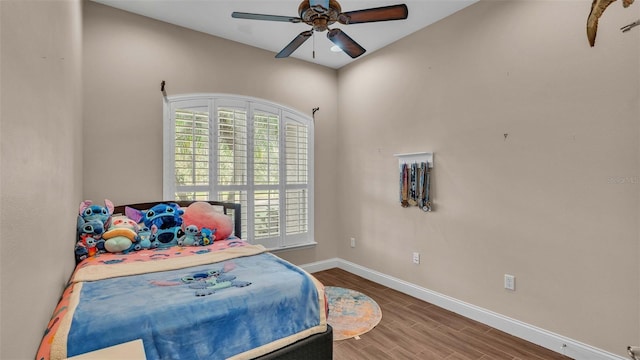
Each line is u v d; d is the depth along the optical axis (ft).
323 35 10.80
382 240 11.84
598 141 6.48
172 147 10.06
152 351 4.03
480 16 8.63
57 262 4.69
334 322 8.63
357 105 13.01
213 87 10.89
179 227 8.73
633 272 6.06
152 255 7.45
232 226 9.71
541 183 7.38
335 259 13.99
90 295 4.84
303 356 5.29
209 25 10.25
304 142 13.05
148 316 4.22
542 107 7.35
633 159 6.05
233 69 11.32
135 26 9.50
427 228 10.16
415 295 10.45
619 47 6.19
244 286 5.28
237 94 11.39
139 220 8.74
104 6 9.03
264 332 4.97
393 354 7.10
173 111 10.11
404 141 10.97
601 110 6.44
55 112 4.47
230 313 4.70
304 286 5.61
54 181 4.40
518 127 7.80
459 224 9.20
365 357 6.98
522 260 7.73
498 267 8.23
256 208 11.71
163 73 9.95
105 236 7.59
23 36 2.95
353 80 13.21
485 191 8.54
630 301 6.10
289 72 12.69
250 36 11.02
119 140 9.21
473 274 8.83
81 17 8.12
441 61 9.70
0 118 2.31
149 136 9.69
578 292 6.78
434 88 9.93
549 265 7.24
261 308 5.02
